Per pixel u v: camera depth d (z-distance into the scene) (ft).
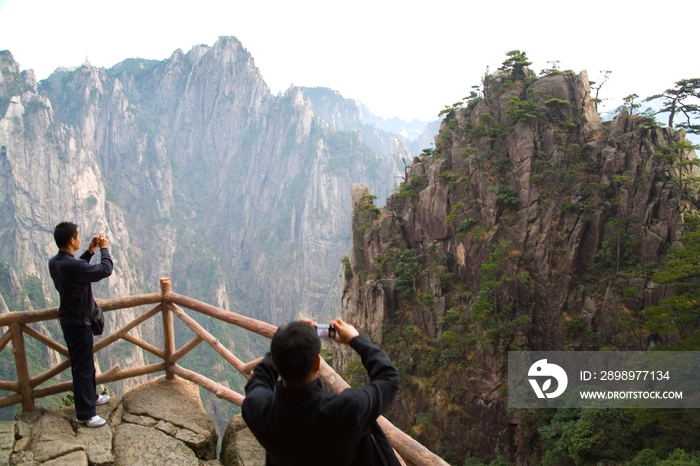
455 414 153.28
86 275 19.58
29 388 22.07
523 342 148.66
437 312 173.99
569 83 176.86
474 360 153.58
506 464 138.51
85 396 20.35
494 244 165.07
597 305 143.84
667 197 141.49
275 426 9.32
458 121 199.93
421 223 192.24
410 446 14.12
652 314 120.98
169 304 24.45
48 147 574.97
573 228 153.58
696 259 121.39
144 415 22.13
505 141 175.73
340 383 15.48
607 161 152.56
